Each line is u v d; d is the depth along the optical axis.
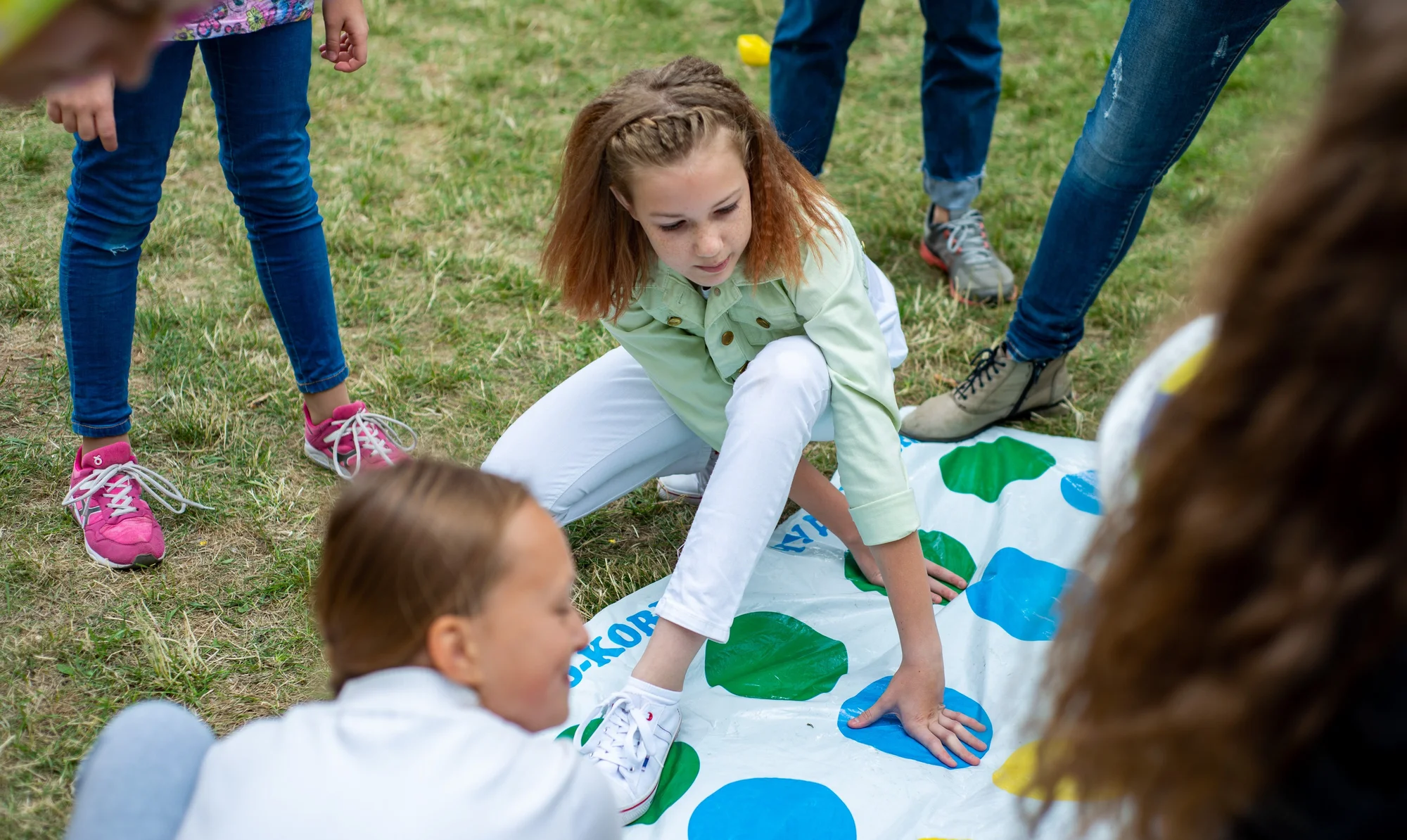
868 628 2.00
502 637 1.09
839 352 1.76
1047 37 4.54
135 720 1.13
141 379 2.58
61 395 2.50
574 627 1.16
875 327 1.82
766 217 1.71
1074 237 2.24
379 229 3.22
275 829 0.98
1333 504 0.74
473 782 1.01
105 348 2.07
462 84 4.09
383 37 4.40
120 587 2.04
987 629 1.96
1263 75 4.16
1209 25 1.90
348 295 2.93
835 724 1.79
